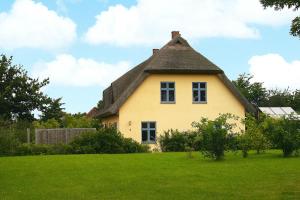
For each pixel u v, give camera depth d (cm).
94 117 5309
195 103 4331
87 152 3316
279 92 7900
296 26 1430
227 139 2269
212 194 1284
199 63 4316
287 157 2347
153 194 1303
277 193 1273
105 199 1247
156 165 2034
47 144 3475
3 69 4675
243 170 1775
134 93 4238
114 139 3397
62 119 4750
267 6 1443
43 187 1462
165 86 4297
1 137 3219
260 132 2466
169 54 4319
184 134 4022
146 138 4234
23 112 4712
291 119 2441
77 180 1600
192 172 1752
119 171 1828
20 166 2080
